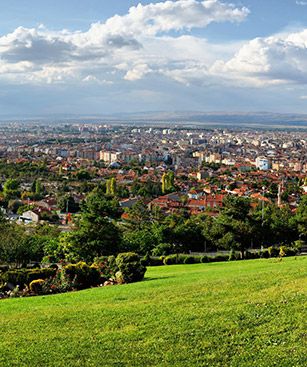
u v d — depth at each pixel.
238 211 58.75
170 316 19.56
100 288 29.38
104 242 46.75
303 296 20.86
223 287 24.62
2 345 17.27
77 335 18.02
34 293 29.23
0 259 52.38
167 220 83.38
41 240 56.28
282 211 78.31
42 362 15.71
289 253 52.50
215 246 65.44
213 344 16.52
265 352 15.65
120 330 18.31
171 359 15.57
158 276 34.88
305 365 14.60
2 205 127.19
